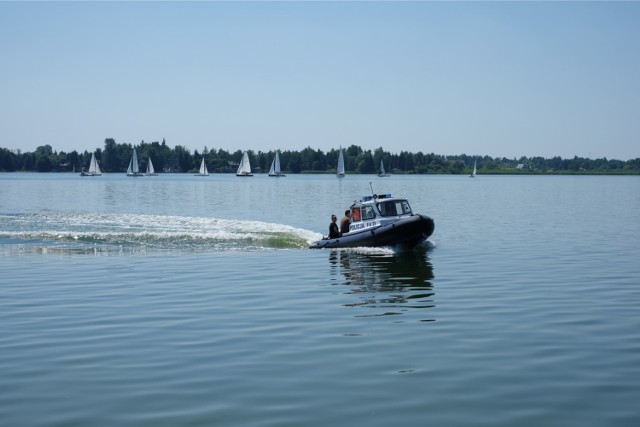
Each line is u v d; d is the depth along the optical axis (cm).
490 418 1016
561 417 1018
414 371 1227
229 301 1852
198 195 8850
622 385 1146
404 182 16862
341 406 1065
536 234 3688
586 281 2150
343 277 2273
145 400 1093
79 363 1284
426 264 2573
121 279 2230
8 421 1018
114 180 17688
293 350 1362
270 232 3606
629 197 8550
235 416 1027
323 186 12719
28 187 11944
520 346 1381
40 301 1858
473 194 9412
